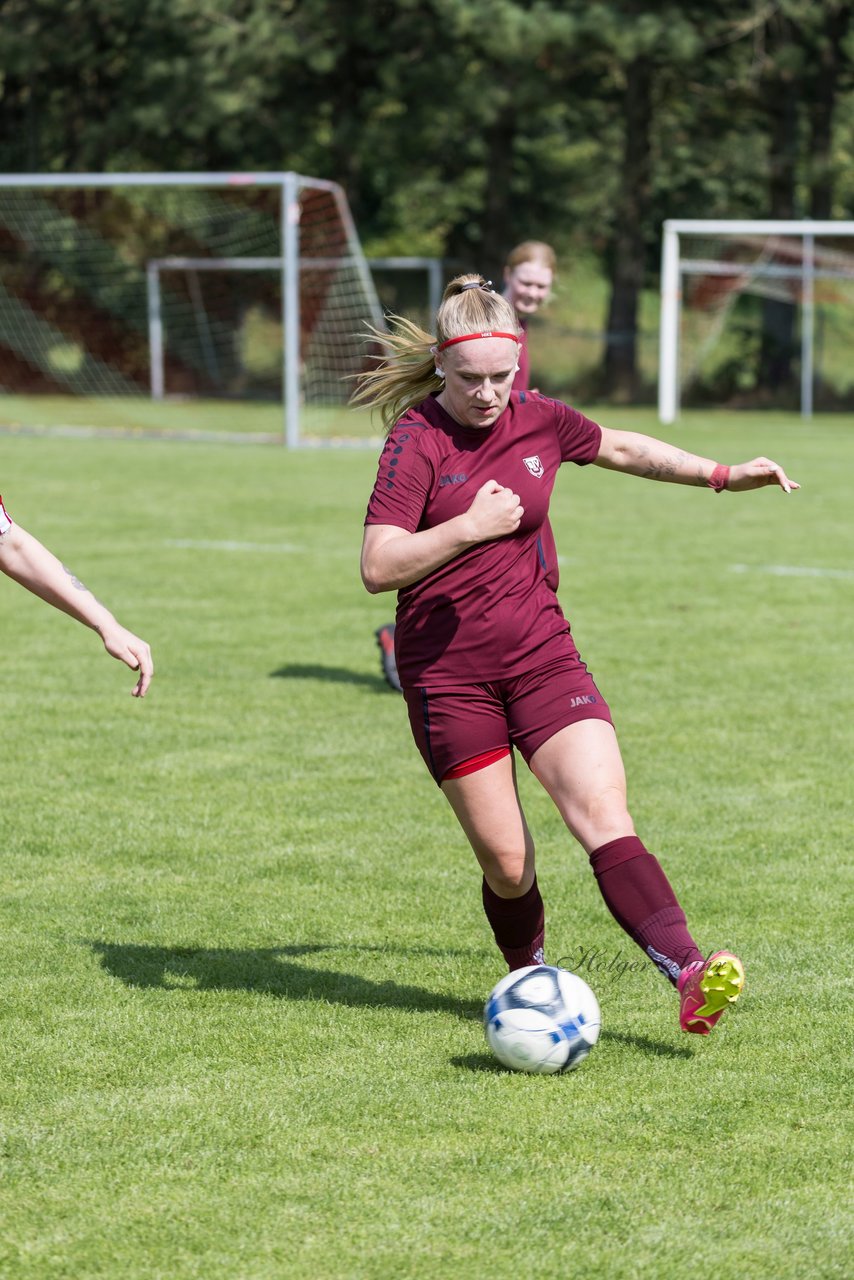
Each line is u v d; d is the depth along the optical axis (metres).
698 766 23.58
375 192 154.75
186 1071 13.11
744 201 152.50
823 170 125.75
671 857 19.25
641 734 25.48
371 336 13.94
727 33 120.81
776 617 36.22
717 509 59.25
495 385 12.84
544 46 112.69
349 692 28.67
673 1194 10.95
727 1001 12.09
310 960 15.84
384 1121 12.12
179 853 19.44
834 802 21.73
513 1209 10.74
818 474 72.94
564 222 154.38
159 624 34.97
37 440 90.56
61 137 138.12
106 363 129.88
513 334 12.81
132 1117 12.21
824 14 119.44
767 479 14.19
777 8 120.00
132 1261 10.10
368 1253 10.18
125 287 128.75
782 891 17.97
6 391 128.88
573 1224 10.55
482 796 13.38
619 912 12.81
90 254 128.25
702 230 107.38
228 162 136.25
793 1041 13.75
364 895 17.88
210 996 14.83
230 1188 11.05
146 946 16.23
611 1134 11.90
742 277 126.69
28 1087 12.79
